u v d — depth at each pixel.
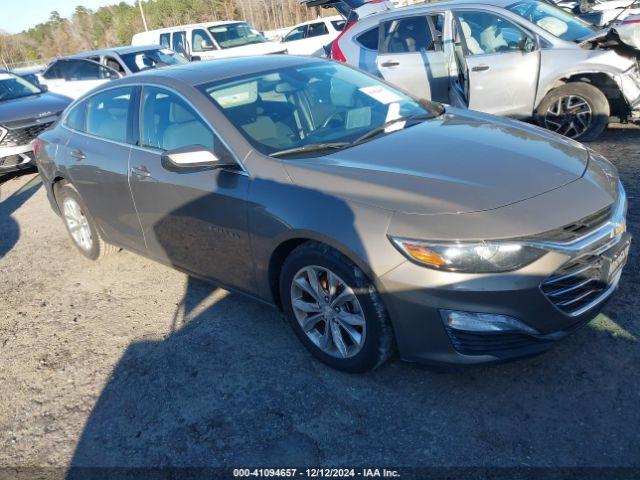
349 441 2.47
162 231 3.70
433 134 3.17
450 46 5.75
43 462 2.67
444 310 2.37
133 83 3.92
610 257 2.55
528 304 2.33
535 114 6.12
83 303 4.18
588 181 2.64
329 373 2.93
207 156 2.98
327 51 10.81
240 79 3.55
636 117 5.82
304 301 2.95
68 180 4.52
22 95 9.32
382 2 10.01
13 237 5.96
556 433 2.35
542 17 6.16
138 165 3.68
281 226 2.79
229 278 3.37
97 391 3.12
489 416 2.49
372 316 2.57
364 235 2.49
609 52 5.59
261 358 3.14
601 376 2.62
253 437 2.59
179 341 3.44
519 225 2.32
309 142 3.18
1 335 3.90
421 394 2.68
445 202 2.44
